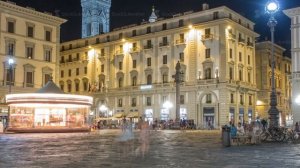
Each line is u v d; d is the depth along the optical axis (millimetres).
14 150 23016
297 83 60688
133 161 17078
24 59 70688
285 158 18609
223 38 72500
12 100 49844
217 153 21188
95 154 20438
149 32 84000
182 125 69750
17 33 70062
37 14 72938
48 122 51531
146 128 29297
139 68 84438
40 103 49125
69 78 98375
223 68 72125
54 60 76125
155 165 15617
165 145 27703
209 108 73312
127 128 35594
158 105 80312
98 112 90625
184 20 78688
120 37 89188
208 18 75250
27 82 71062
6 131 51250
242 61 79000
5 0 72062
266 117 89312
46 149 23797
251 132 29828
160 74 80812
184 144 28891
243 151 22547
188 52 77062
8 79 68062
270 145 27844
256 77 91875
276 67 97188
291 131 32750
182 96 77000
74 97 51594
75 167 14906
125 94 85688
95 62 92875
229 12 75125
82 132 53906
